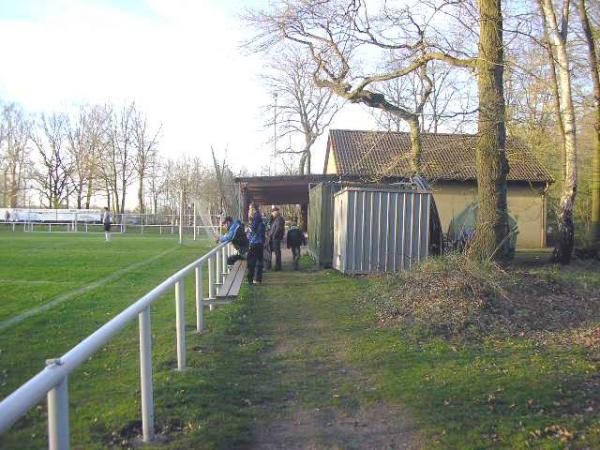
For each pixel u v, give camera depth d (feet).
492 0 39.40
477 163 41.16
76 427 14.60
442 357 22.12
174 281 18.21
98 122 205.98
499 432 14.69
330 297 36.29
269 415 16.25
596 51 65.72
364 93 52.06
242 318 29.68
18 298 35.19
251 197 95.25
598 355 22.85
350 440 14.53
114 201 206.90
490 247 39.96
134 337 25.05
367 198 46.55
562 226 60.03
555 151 81.82
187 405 16.25
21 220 151.33
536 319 28.50
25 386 8.33
